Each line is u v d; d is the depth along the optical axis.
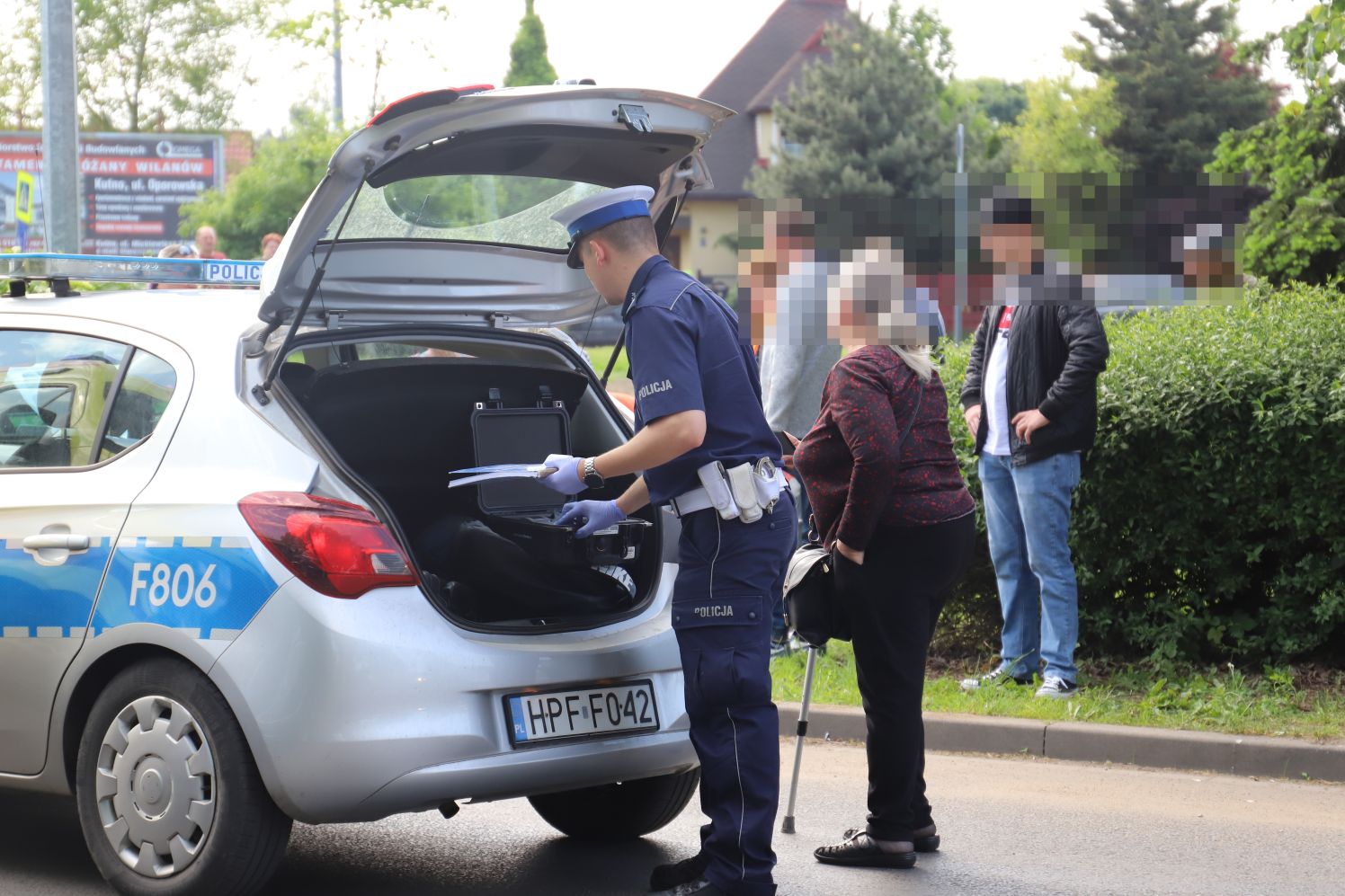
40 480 4.45
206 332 4.40
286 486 4.04
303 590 3.89
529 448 4.63
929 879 4.66
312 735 3.84
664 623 4.49
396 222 4.44
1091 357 6.55
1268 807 5.48
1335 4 8.38
